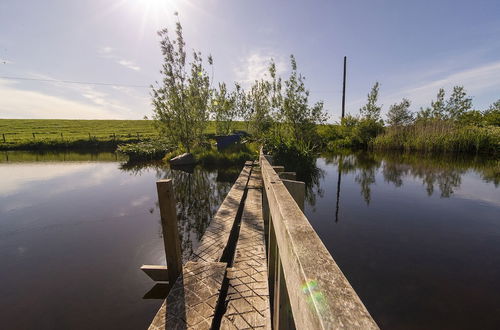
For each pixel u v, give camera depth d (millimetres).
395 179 7945
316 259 675
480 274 2912
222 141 14992
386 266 3098
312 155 10070
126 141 22375
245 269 2658
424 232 4051
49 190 7527
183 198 6605
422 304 2445
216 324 2068
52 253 3693
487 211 4988
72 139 22328
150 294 2754
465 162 11109
